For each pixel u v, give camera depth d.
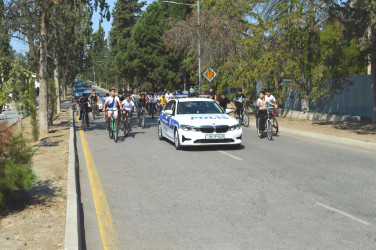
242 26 27.61
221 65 34.53
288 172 9.62
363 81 21.70
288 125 21.00
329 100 24.55
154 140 16.00
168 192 7.92
